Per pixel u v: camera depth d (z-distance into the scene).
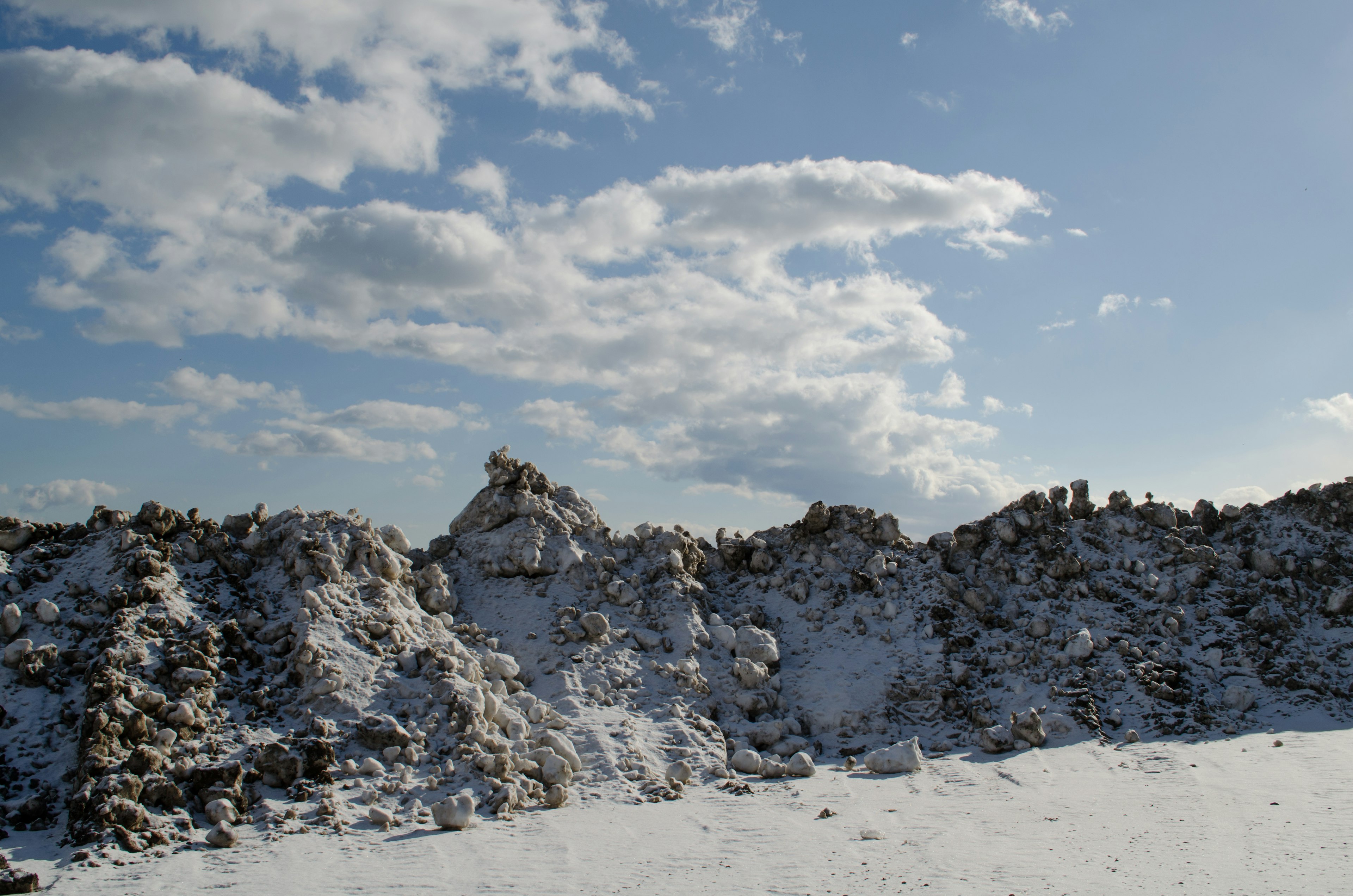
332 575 25.98
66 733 19.69
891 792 21.44
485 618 29.72
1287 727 25.44
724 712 26.69
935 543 34.12
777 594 33.62
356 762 20.53
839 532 35.75
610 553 33.56
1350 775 20.36
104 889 14.96
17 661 20.80
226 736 20.45
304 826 17.98
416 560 31.67
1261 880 13.93
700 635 29.50
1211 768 21.77
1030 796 20.58
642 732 24.53
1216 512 34.59
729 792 21.56
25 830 17.61
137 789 17.88
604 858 16.70
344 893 14.86
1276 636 29.11
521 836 17.97
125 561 24.14
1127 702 26.61
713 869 15.99
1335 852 15.13
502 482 34.28
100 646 21.41
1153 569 32.09
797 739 25.59
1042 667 28.33
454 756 21.19
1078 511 34.91
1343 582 31.05
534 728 23.97
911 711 27.27
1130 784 21.02
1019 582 32.09
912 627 30.66
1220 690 27.42
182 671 21.06
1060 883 14.51
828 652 30.20
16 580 23.66
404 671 24.05
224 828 17.09
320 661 22.83
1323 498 33.66
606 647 28.42
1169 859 15.44
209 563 26.00
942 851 16.70
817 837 17.91
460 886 15.18
